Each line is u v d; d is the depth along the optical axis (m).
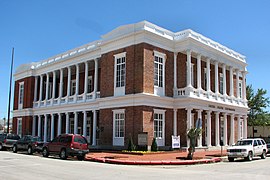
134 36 33.03
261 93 69.50
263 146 29.77
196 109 35.09
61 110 44.12
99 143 35.69
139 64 32.19
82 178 14.03
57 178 13.96
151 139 31.58
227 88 44.84
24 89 52.00
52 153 26.89
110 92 35.12
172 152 30.78
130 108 32.34
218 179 14.25
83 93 43.28
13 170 17.16
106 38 36.56
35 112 49.75
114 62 35.00
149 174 16.05
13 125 53.78
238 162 25.56
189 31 35.41
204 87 40.78
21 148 32.75
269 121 67.50
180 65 36.88
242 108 43.31
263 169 19.48
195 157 26.75
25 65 52.72
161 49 34.41
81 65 43.72
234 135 43.84
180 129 34.75
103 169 18.23
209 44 38.62
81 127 45.50
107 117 34.97
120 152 29.97
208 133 36.28
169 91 34.88
